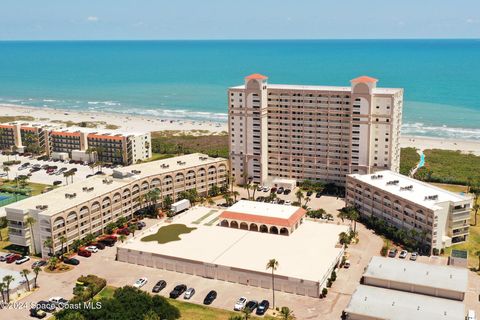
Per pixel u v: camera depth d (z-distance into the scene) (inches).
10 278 6761.8
